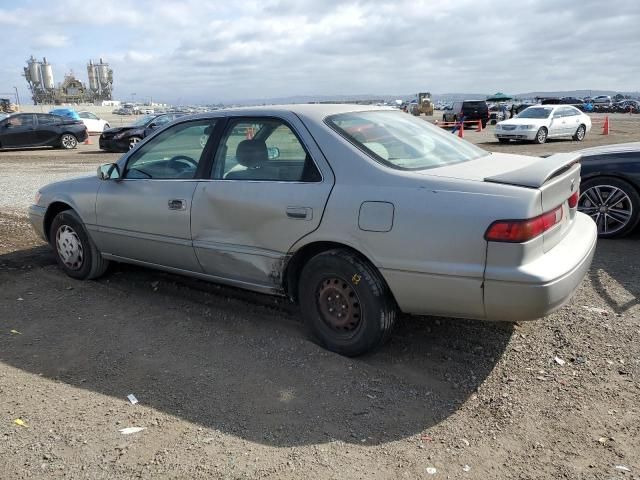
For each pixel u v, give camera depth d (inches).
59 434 111.4
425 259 122.6
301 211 137.6
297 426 114.0
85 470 100.9
